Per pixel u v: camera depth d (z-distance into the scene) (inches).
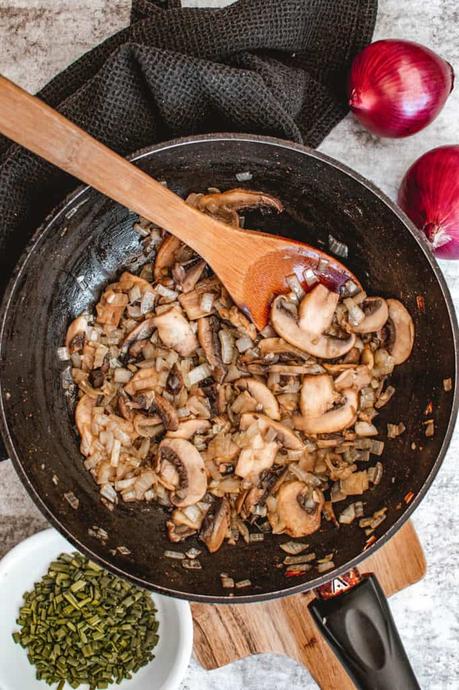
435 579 31.4
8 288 25.5
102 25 31.1
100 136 28.5
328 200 27.7
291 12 28.7
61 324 28.4
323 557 28.0
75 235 27.2
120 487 28.4
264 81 28.7
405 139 30.7
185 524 28.3
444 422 26.3
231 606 30.7
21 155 27.6
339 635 27.4
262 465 27.9
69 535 26.0
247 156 26.7
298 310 27.9
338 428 28.1
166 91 27.6
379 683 27.4
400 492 27.5
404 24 30.8
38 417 27.4
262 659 31.8
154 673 30.1
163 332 28.1
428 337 27.4
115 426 28.3
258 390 28.0
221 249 26.6
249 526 28.6
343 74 30.1
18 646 30.6
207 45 28.9
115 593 30.3
